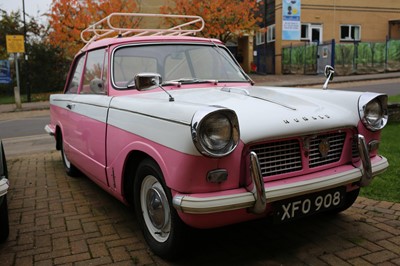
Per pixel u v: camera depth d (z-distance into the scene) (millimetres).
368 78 19234
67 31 17734
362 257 3006
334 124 2963
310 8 25016
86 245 3389
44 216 4105
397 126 7836
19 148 8336
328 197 2945
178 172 2535
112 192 3664
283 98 3244
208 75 4082
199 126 2373
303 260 2996
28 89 20141
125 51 3914
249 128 2631
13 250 3355
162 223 2992
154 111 2834
